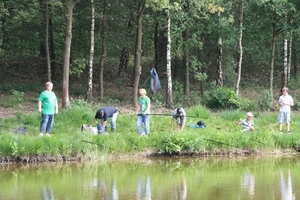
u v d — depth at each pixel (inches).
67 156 1019.9
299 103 1726.1
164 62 2212.1
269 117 1425.9
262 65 2431.1
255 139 1141.1
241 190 773.9
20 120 1263.5
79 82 2100.1
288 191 765.9
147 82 2151.8
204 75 1846.7
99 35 1875.0
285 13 1686.8
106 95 1902.1
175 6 1576.0
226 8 1752.0
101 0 1833.2
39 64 2190.0
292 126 1357.0
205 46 2044.8
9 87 1881.2
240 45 1754.4
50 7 1744.6
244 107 1663.4
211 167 989.8
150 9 1831.9
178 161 1048.2
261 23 1836.9
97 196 733.3
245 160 1067.3
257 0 1679.4
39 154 1001.5
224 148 1118.4
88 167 976.3
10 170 936.3
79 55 2150.6
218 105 1672.0
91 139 1059.9
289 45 2240.4
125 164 1011.3
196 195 738.8
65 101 1413.6
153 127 1270.9
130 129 1243.8
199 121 1293.1
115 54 2300.7
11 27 1931.6
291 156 1119.0
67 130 1182.3
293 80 2250.2
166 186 807.7
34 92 1879.9
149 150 1080.8
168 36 1665.8
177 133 1115.3
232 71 2030.0
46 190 775.7
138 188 791.7
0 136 1011.9
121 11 1836.9
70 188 791.1
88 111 1299.2
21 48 2016.5
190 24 1792.6
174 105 1717.5
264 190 773.3
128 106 1658.5
